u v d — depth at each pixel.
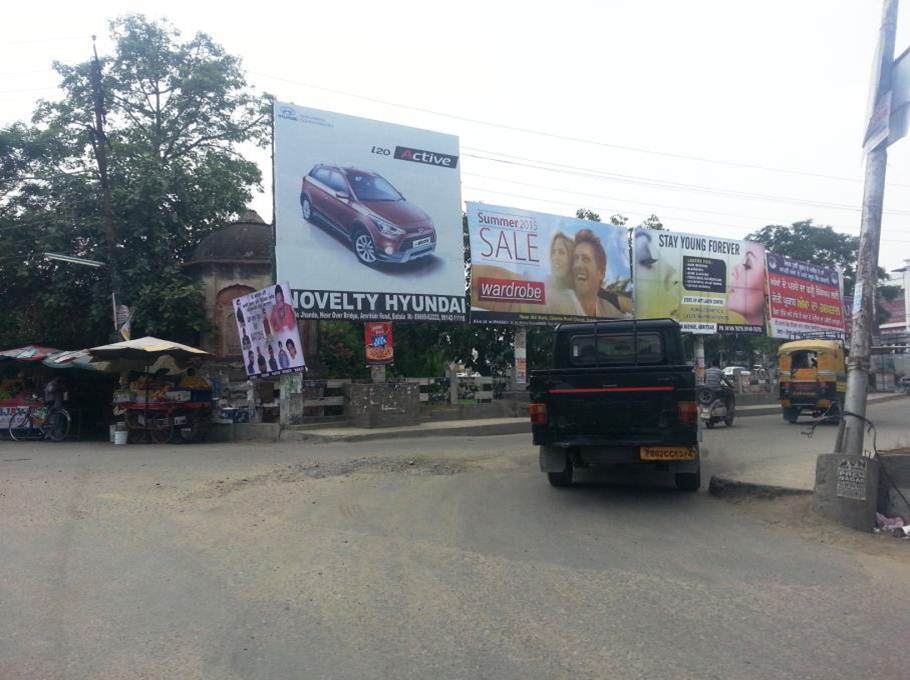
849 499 7.14
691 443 8.00
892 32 7.32
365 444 14.29
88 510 7.80
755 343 32.69
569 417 8.44
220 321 20.22
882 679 3.71
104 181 18.91
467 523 7.19
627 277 23.12
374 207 17.61
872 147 7.50
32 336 22.36
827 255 38.09
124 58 25.69
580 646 4.13
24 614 4.68
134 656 4.02
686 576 5.48
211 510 7.79
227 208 23.52
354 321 17.36
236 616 4.63
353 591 5.11
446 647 4.12
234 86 26.73
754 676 3.74
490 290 19.81
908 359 38.75
